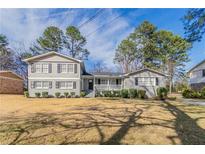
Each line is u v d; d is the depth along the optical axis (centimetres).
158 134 548
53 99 1895
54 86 2316
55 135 539
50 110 1036
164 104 1445
